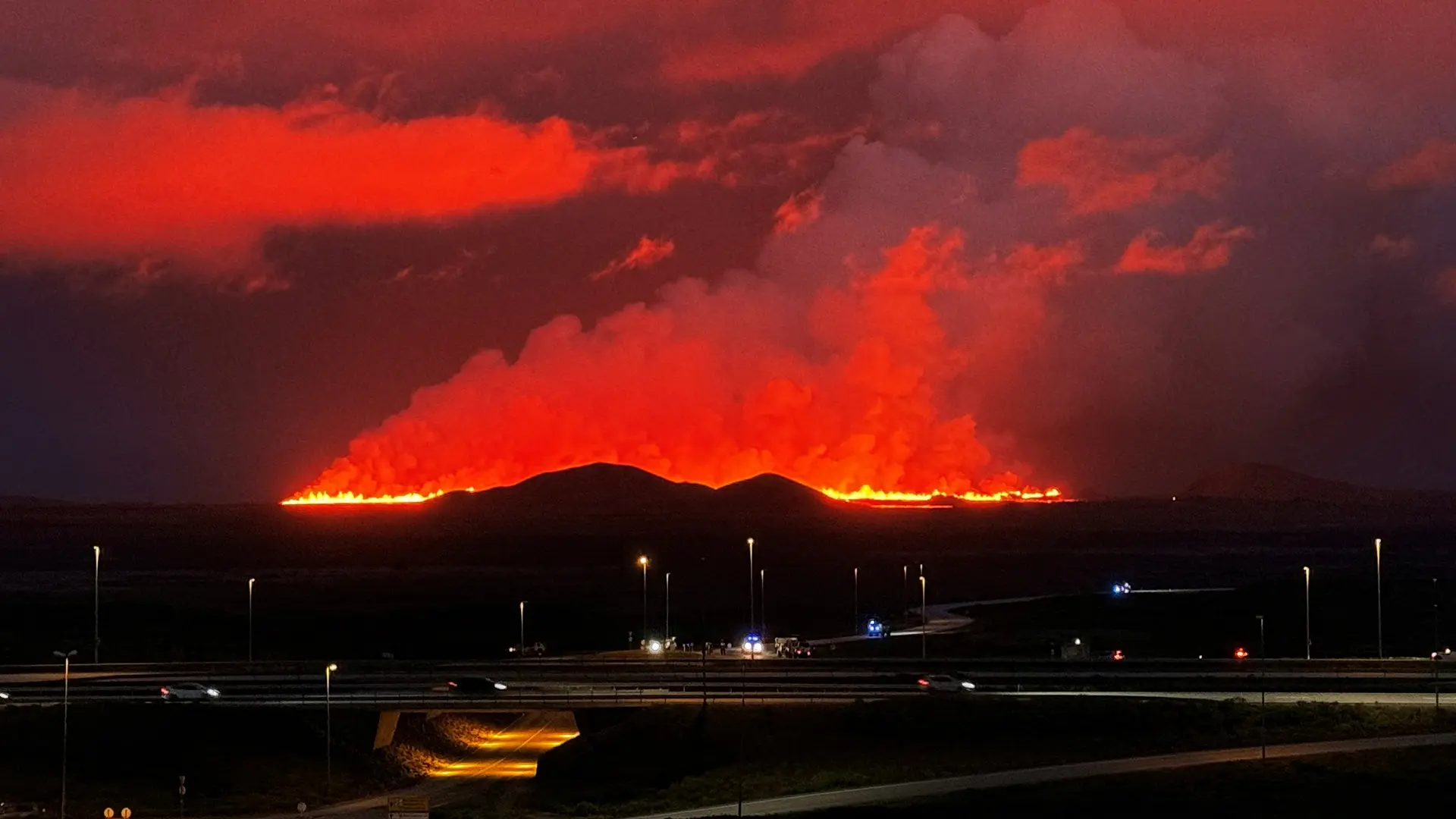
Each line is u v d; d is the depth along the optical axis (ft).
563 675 428.56
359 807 361.30
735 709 388.16
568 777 374.84
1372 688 396.78
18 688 432.25
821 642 649.61
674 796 335.67
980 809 304.91
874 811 303.27
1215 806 304.09
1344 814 297.53
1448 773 319.88
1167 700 384.47
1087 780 324.80
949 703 385.09
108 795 357.20
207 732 394.11
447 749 455.63
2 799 350.02
